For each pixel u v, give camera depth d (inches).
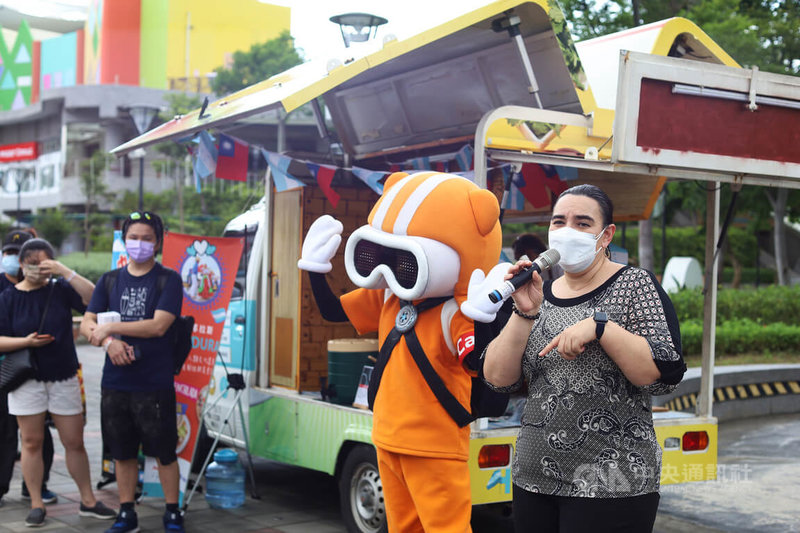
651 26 225.6
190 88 1792.6
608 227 108.5
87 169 1593.3
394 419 145.3
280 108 173.3
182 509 224.7
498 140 177.6
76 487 258.1
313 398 222.4
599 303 106.9
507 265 121.9
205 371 222.2
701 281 775.1
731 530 221.5
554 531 108.6
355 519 201.8
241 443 251.4
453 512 142.6
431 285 141.5
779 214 845.2
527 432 109.3
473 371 140.7
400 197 147.3
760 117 179.0
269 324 247.4
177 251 232.5
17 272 238.8
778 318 604.4
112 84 1769.2
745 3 576.1
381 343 153.9
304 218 234.2
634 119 165.3
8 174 1980.8
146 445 205.2
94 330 199.0
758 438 349.4
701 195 674.8
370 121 265.1
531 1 188.7
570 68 192.2
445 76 235.1
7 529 211.2
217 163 215.8
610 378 104.0
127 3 1883.6
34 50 2095.2
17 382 208.8
